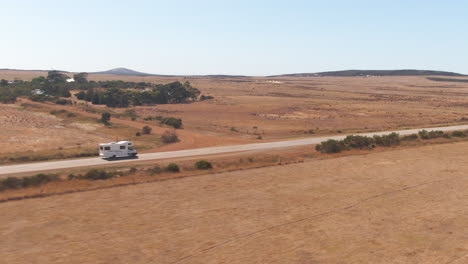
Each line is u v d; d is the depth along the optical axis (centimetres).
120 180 4347
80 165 5472
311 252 2452
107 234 2769
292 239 2670
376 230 2828
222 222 3028
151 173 4688
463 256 2359
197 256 2402
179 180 4441
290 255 2409
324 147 6394
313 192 3919
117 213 3241
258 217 3145
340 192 3906
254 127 10694
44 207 3381
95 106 17262
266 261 2327
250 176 4653
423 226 2898
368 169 5003
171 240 2661
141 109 16588
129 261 2331
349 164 5341
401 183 4247
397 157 5828
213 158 5959
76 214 3206
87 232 2806
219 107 17400
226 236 2734
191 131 9800
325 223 2992
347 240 2645
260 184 4266
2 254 2420
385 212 3247
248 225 2959
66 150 6675
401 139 7519
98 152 6600
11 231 2811
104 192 3894
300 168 5106
